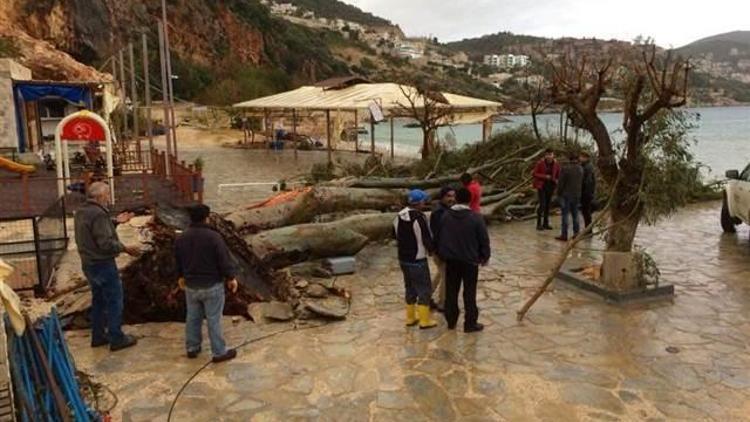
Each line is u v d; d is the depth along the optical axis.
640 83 7.84
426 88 22.83
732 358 6.51
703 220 14.53
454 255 7.17
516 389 5.84
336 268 9.84
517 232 13.43
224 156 32.69
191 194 14.05
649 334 7.21
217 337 6.50
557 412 5.39
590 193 12.44
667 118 8.41
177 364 6.48
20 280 8.45
